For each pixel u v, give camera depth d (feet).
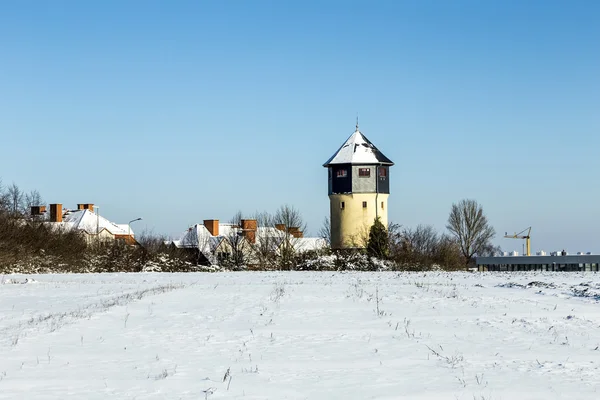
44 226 226.99
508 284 129.90
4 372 47.85
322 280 152.56
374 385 44.68
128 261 226.17
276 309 86.79
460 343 61.05
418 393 42.55
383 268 231.50
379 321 75.46
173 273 199.52
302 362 52.39
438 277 166.30
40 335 63.31
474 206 349.61
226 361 52.60
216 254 277.23
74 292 114.21
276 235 256.52
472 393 42.60
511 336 64.80
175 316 79.20
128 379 45.96
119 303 91.20
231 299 99.14
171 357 54.08
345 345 59.98
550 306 89.04
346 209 284.61
